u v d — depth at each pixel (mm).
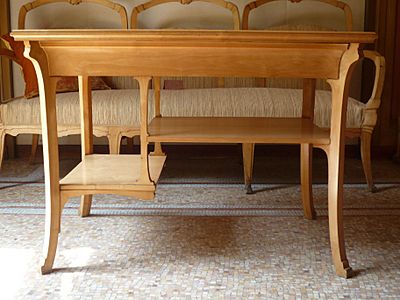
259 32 1585
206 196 2727
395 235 2154
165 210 2477
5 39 3104
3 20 3531
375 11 3502
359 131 2789
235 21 3480
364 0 3609
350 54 1658
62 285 1693
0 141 2859
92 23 3611
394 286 1694
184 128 2021
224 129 2004
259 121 2230
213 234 2162
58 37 1599
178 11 3609
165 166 3426
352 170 3320
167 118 2334
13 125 2840
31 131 2836
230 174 3217
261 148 3701
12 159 3621
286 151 3703
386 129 3645
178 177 3135
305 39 1595
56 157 1771
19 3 3602
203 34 1584
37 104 2836
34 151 3461
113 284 1701
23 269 1812
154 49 1680
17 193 2770
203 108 2854
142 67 1700
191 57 1688
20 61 3041
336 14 3615
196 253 1960
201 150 3703
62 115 2811
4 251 1966
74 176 1916
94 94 3010
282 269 1820
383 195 2756
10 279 1736
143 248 2004
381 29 3514
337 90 1725
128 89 3377
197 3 3604
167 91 3082
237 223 2299
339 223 1771
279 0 3592
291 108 2834
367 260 1899
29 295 1626
